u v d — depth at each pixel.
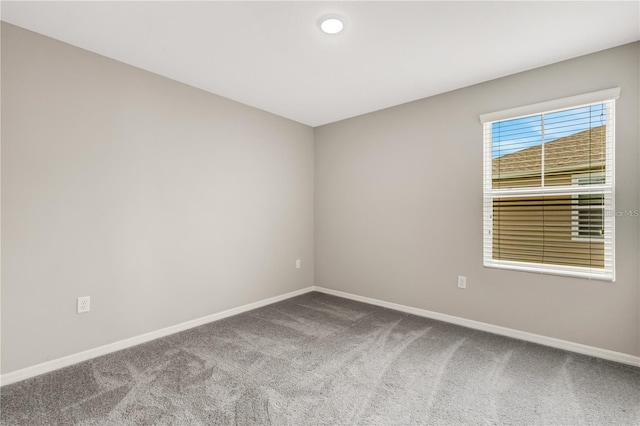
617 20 1.92
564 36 2.10
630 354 2.23
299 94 3.13
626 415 1.70
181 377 2.07
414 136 3.31
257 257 3.57
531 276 2.62
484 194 2.87
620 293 2.25
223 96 3.19
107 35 2.11
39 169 2.10
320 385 1.99
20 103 2.03
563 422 1.65
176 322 2.85
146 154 2.63
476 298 2.91
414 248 3.32
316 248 4.29
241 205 3.39
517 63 2.48
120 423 1.63
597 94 2.28
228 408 1.75
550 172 2.55
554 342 2.51
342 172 3.97
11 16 1.90
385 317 3.23
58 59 2.17
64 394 1.88
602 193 2.32
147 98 2.63
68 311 2.23
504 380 2.04
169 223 2.79
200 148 3.01
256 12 1.85
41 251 2.11
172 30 2.05
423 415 1.71
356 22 1.95
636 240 2.19
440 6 1.79
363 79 2.78
